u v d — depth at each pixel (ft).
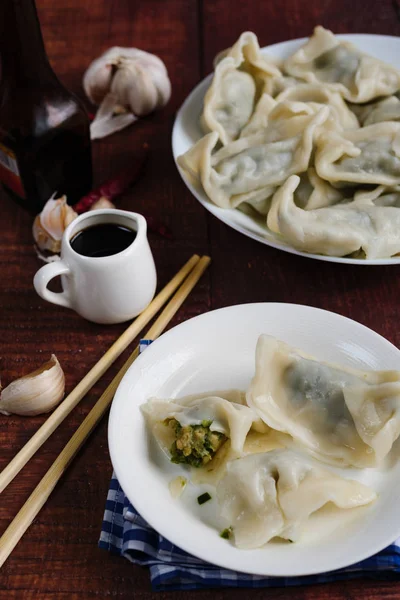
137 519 1.59
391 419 1.63
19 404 1.80
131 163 2.31
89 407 1.84
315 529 1.55
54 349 1.95
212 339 1.82
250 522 1.55
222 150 2.15
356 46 2.42
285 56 2.48
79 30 2.82
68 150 2.15
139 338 1.96
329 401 1.71
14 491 1.71
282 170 2.11
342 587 1.56
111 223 1.96
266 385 1.73
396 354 1.75
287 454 1.64
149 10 2.89
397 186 2.11
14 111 2.07
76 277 1.88
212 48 2.72
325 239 1.96
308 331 1.82
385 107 2.30
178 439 1.64
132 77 2.42
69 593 1.58
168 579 1.55
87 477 1.73
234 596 1.56
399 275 2.06
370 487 1.62
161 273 2.09
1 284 2.08
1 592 1.58
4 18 1.94
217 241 2.16
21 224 2.23
